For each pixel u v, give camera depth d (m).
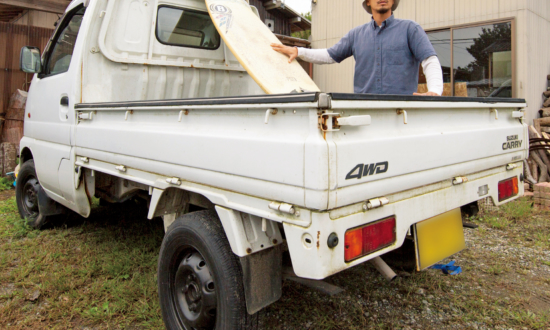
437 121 1.98
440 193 1.99
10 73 7.52
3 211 4.84
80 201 3.15
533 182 5.61
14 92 7.54
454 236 2.13
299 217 1.49
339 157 1.43
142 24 3.32
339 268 1.49
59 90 3.38
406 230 1.79
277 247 1.91
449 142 1.98
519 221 4.35
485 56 6.70
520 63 6.30
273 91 2.44
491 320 2.43
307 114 1.44
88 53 3.14
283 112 1.54
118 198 3.01
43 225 4.09
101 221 4.42
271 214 1.59
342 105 1.44
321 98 1.37
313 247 1.44
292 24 11.80
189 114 2.02
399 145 1.69
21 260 3.31
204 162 1.87
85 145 2.93
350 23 8.48
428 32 7.31
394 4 2.83
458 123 2.12
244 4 3.56
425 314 2.51
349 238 1.53
